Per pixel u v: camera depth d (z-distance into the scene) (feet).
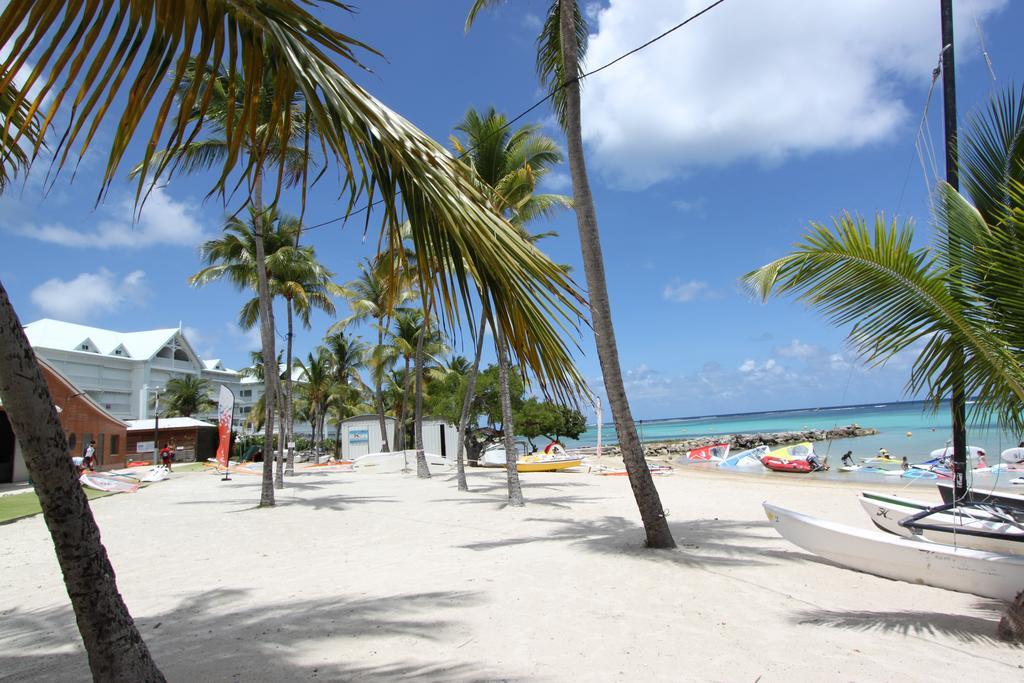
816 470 80.59
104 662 8.80
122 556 30.37
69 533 8.68
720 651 14.73
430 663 14.16
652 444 173.06
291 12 7.04
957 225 15.48
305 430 291.58
